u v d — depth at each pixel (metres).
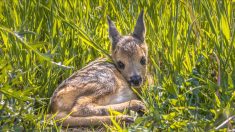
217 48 11.87
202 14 13.29
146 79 12.82
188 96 11.50
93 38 13.24
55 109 11.70
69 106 11.70
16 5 13.81
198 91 11.40
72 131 11.33
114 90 12.27
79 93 11.91
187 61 12.13
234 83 11.35
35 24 13.59
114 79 12.32
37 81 12.37
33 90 11.96
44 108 11.99
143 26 13.18
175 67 12.09
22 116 10.99
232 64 11.83
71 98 11.80
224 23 12.02
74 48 13.10
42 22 13.53
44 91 12.32
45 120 11.17
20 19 13.55
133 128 10.46
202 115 11.10
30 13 13.63
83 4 14.34
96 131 11.29
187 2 13.41
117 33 13.12
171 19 13.07
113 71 12.58
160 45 12.76
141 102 11.88
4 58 12.17
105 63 12.66
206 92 11.62
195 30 12.77
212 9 12.92
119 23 13.93
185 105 11.28
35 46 10.67
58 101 11.72
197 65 12.05
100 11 14.26
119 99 12.38
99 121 11.37
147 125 10.66
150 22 13.33
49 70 12.33
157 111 10.85
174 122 10.60
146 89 12.22
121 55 12.75
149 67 13.20
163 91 11.60
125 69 12.70
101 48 12.80
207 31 13.01
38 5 13.57
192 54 12.40
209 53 12.22
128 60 12.71
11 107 11.05
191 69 12.02
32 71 12.31
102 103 12.11
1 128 10.79
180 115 10.96
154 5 13.75
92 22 13.90
